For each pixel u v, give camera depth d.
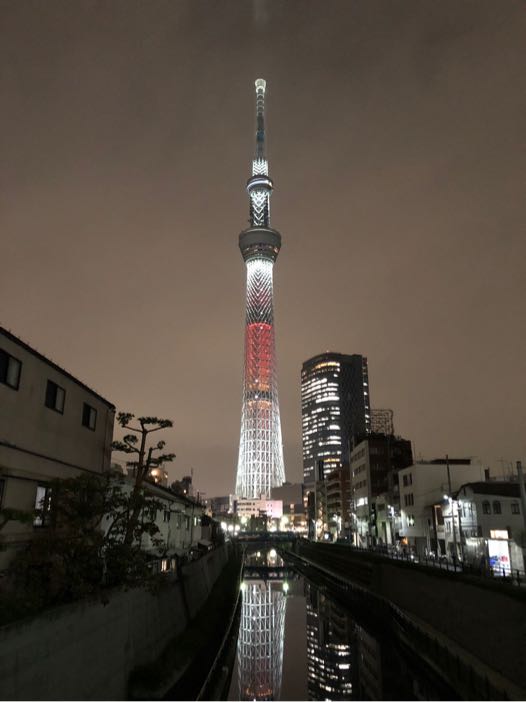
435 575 34.06
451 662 27.67
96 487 21.36
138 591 23.20
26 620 13.71
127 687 20.33
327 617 54.19
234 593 51.34
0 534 18.81
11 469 19.83
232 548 95.69
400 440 100.50
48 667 14.55
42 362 22.67
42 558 18.73
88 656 17.22
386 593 45.47
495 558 45.38
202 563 44.56
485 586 26.72
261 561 129.12
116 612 20.11
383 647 40.44
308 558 108.81
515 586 25.34
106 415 29.84
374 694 29.30
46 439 22.77
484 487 57.47
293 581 86.44
